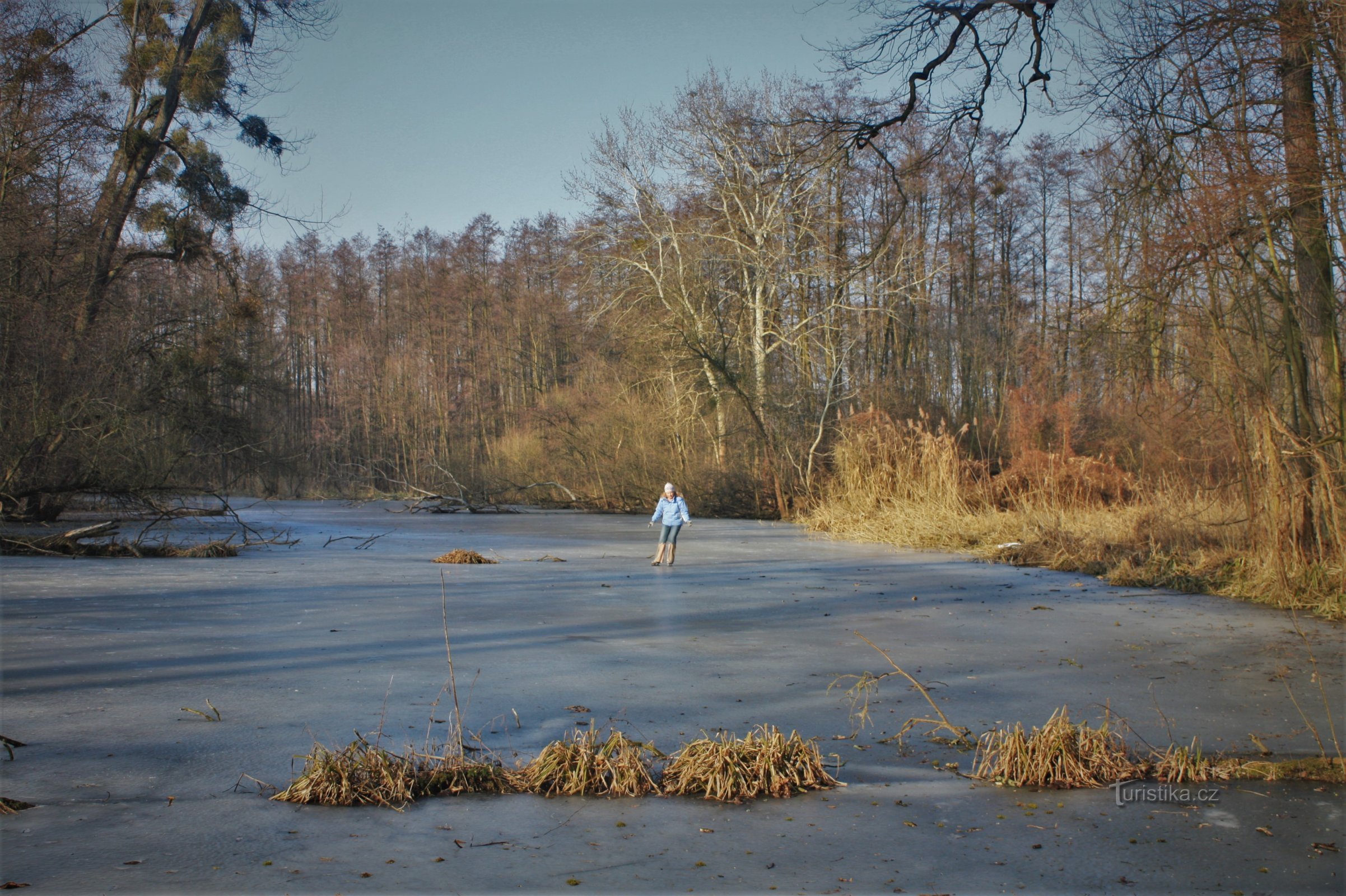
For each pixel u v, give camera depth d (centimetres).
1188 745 562
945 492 2373
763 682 729
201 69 2634
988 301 4259
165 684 706
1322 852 405
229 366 2767
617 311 3759
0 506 2108
